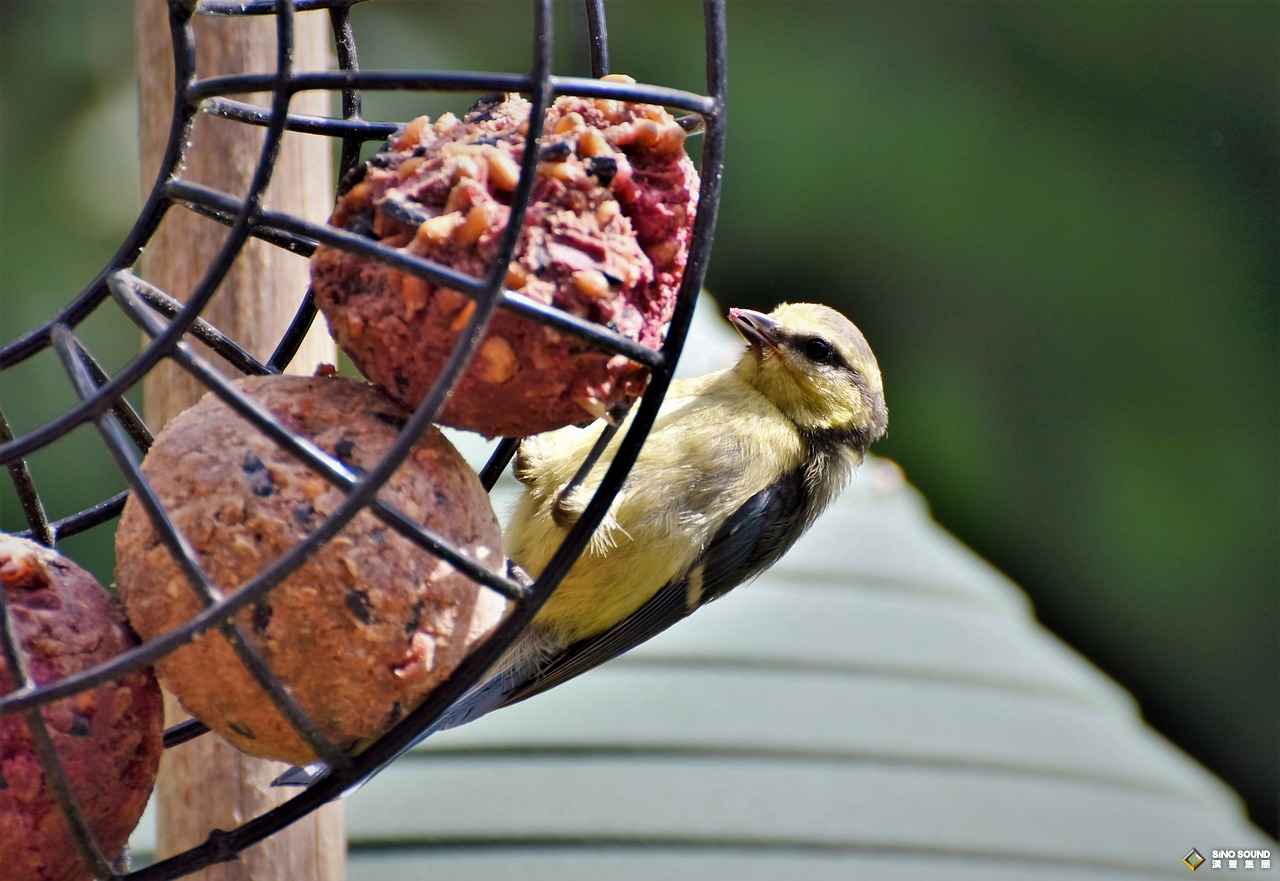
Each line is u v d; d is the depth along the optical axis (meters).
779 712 9.92
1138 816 9.86
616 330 4.91
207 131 6.92
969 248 21.20
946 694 10.55
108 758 4.87
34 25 17.41
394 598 4.82
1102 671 21.61
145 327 4.70
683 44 20.78
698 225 5.09
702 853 8.68
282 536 4.78
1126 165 21.69
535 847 8.65
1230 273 21.75
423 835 8.76
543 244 4.85
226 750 6.88
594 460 5.92
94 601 4.99
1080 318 21.55
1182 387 21.52
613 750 9.49
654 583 8.57
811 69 21.39
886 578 11.77
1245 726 21.52
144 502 4.63
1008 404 21.55
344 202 4.96
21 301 16.59
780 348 9.25
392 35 19.77
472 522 5.09
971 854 9.00
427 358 4.86
